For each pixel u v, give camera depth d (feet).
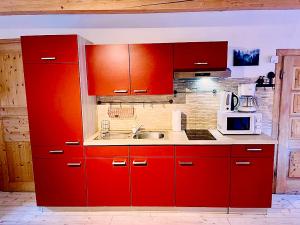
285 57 9.40
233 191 8.20
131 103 9.93
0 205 9.38
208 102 9.79
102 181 8.38
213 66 8.38
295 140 9.84
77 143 8.25
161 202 8.39
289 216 8.37
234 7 7.33
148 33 9.57
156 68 8.48
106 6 7.37
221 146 7.99
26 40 7.86
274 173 10.03
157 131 9.70
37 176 8.46
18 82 9.95
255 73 9.57
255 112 8.80
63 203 8.57
